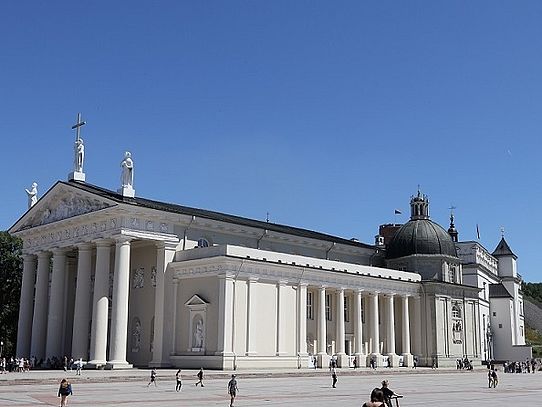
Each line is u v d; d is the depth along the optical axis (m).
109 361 58.12
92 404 31.09
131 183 62.72
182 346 60.81
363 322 74.69
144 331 64.25
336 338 69.19
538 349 134.25
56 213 68.62
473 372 77.31
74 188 65.62
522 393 43.38
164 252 62.16
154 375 45.66
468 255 107.75
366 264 84.56
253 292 60.47
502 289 119.31
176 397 35.91
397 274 77.88
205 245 66.00
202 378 46.56
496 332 118.12
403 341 77.50
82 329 62.50
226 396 36.97
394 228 115.62
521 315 132.25
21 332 71.12
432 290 80.19
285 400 34.75
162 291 61.47
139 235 60.59
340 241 82.25
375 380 56.16
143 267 65.88
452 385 52.38
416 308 80.06
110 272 68.19
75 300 66.50
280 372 57.22
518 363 91.88
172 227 63.25
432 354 79.06
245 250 61.31
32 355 68.12
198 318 59.84
